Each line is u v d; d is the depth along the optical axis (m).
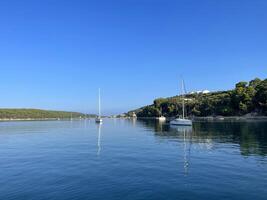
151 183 24.86
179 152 43.44
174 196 21.23
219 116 188.38
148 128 114.31
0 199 21.38
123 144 55.84
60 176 28.16
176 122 123.50
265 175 27.09
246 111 177.38
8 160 38.69
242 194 21.44
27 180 26.81
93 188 23.66
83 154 42.88
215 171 29.09
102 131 103.25
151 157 38.81
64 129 123.44
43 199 21.16
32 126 162.00
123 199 20.81
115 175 28.03
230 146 49.50
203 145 51.88
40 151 47.75
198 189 22.83
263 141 55.81
